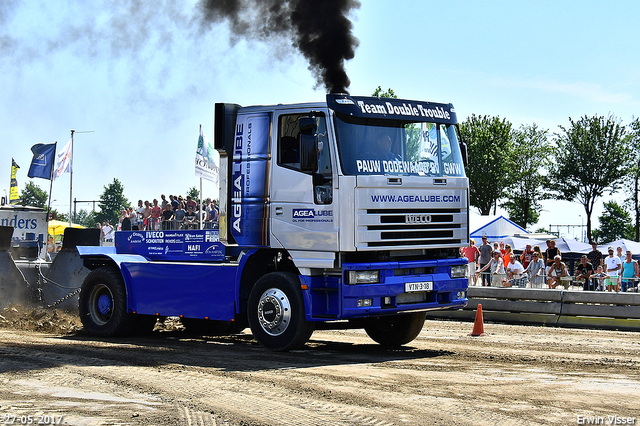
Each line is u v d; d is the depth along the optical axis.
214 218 18.08
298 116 9.31
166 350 9.96
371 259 9.18
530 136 63.31
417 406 6.30
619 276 19.02
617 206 66.88
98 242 14.25
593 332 12.05
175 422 5.82
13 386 7.34
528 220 63.75
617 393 6.84
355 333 12.32
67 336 11.98
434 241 9.55
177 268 10.95
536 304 13.41
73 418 5.97
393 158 9.23
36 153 27.44
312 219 9.07
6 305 13.92
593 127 50.28
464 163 10.14
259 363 8.71
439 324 13.54
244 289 10.02
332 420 5.85
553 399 6.58
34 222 23.03
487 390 6.98
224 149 9.95
